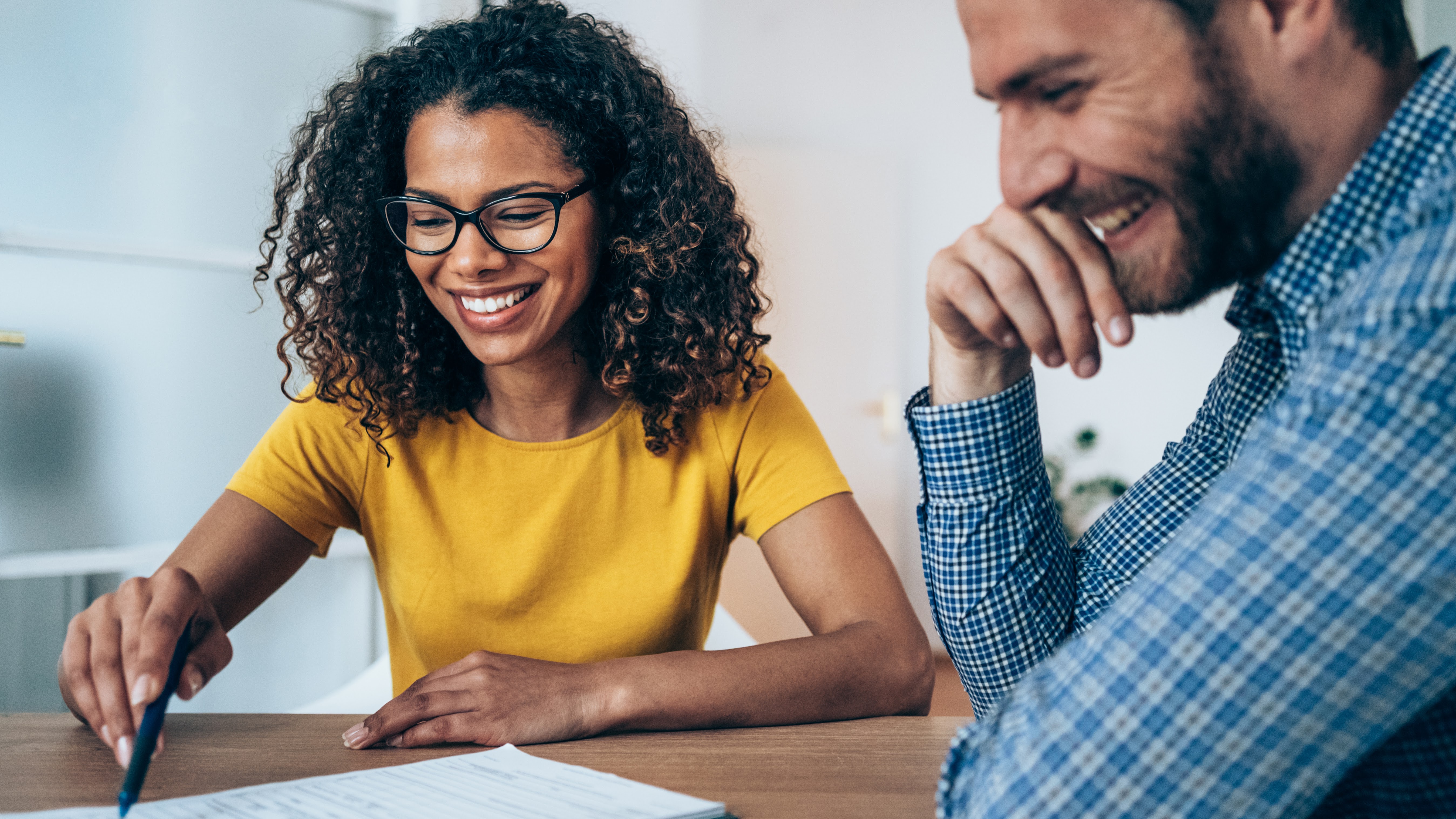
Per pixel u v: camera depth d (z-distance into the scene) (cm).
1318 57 45
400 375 107
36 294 205
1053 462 438
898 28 441
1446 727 46
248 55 232
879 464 419
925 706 91
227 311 229
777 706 79
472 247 93
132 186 217
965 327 62
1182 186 46
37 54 205
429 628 108
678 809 54
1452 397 38
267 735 75
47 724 79
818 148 438
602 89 100
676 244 103
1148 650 41
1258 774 40
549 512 108
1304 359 45
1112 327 50
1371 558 38
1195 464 77
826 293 419
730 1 426
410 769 63
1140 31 45
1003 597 71
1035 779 43
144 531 219
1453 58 47
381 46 218
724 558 116
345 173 106
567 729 74
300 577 238
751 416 111
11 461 203
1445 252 39
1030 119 49
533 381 106
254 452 108
